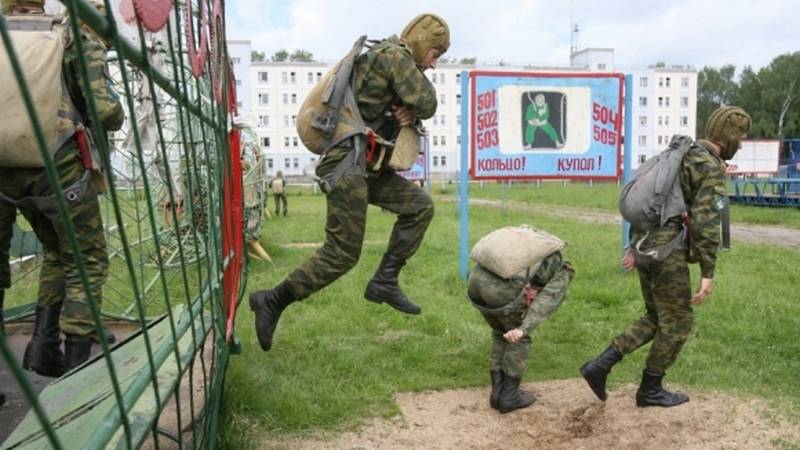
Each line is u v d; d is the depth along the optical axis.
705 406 4.17
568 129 8.09
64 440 1.75
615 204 25.00
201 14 2.72
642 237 3.97
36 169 2.73
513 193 35.03
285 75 71.88
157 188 5.79
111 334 4.66
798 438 3.71
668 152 3.98
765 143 28.36
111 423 1.54
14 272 6.45
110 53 3.49
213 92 3.02
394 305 3.67
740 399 4.28
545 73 7.97
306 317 6.11
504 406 4.08
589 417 4.03
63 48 2.63
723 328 5.89
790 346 5.39
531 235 4.06
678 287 3.92
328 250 3.34
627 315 6.40
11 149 2.46
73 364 2.98
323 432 3.76
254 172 9.73
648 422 3.95
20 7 2.75
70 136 2.76
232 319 3.58
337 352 5.10
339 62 3.36
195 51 2.64
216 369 3.04
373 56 3.28
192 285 6.63
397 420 3.96
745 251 11.08
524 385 4.59
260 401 3.99
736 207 22.72
